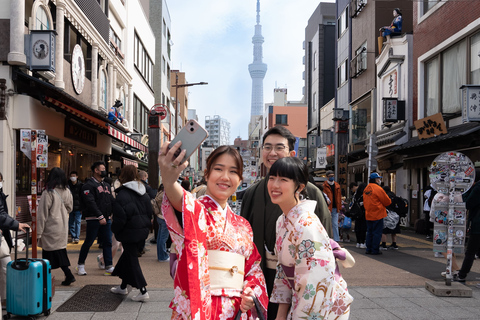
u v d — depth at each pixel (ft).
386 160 57.00
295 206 7.45
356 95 73.46
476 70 39.04
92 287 18.89
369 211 29.78
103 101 53.98
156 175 39.96
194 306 6.24
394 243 32.89
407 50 52.65
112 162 65.77
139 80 79.97
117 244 23.08
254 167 39.24
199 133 6.38
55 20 38.11
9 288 14.23
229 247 7.27
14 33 30.66
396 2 64.34
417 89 50.60
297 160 7.67
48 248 18.28
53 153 39.04
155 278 21.38
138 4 78.79
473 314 15.28
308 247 6.87
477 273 23.25
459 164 19.85
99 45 50.80
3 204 14.52
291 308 7.22
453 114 41.81
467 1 40.11
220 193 7.45
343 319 7.25
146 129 89.45
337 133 49.39
